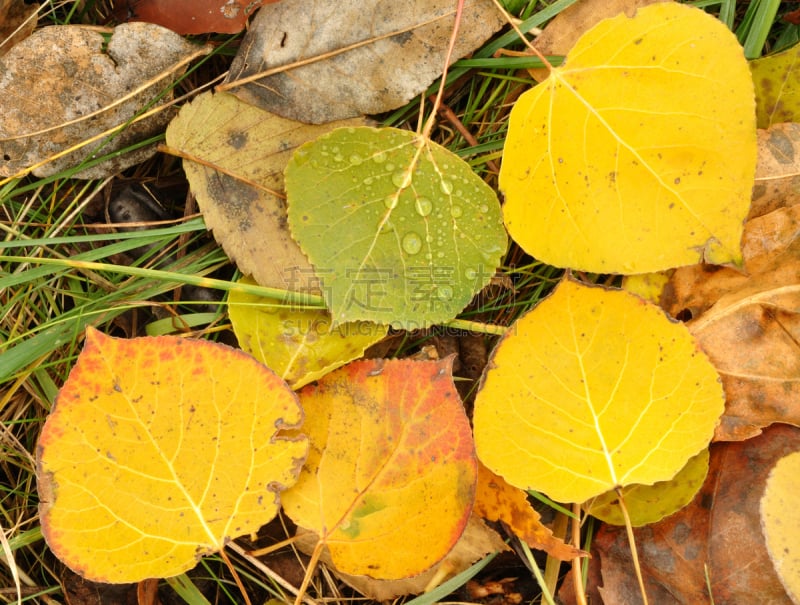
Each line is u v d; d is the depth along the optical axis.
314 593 0.46
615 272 0.44
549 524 0.45
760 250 0.45
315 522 0.43
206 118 0.45
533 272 0.47
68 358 0.45
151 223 0.46
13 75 0.44
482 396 0.44
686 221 0.43
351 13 0.44
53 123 0.44
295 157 0.44
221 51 0.46
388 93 0.45
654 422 0.44
